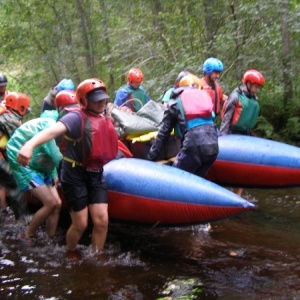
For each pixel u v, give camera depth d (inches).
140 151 223.0
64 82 245.1
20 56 546.0
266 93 349.7
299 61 329.4
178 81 227.9
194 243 187.9
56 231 200.4
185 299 140.6
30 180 184.7
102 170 168.9
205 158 191.5
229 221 213.9
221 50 353.4
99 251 175.2
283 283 151.3
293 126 329.1
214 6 375.2
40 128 183.6
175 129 199.3
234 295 143.3
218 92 238.5
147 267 165.0
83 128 158.4
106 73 504.7
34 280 155.3
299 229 202.2
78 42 530.3
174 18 400.8
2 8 530.6
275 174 223.0
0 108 201.2
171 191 173.6
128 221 184.7
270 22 340.2
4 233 199.5
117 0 486.0
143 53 452.1
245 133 242.1
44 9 524.1
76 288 148.9
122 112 225.5
